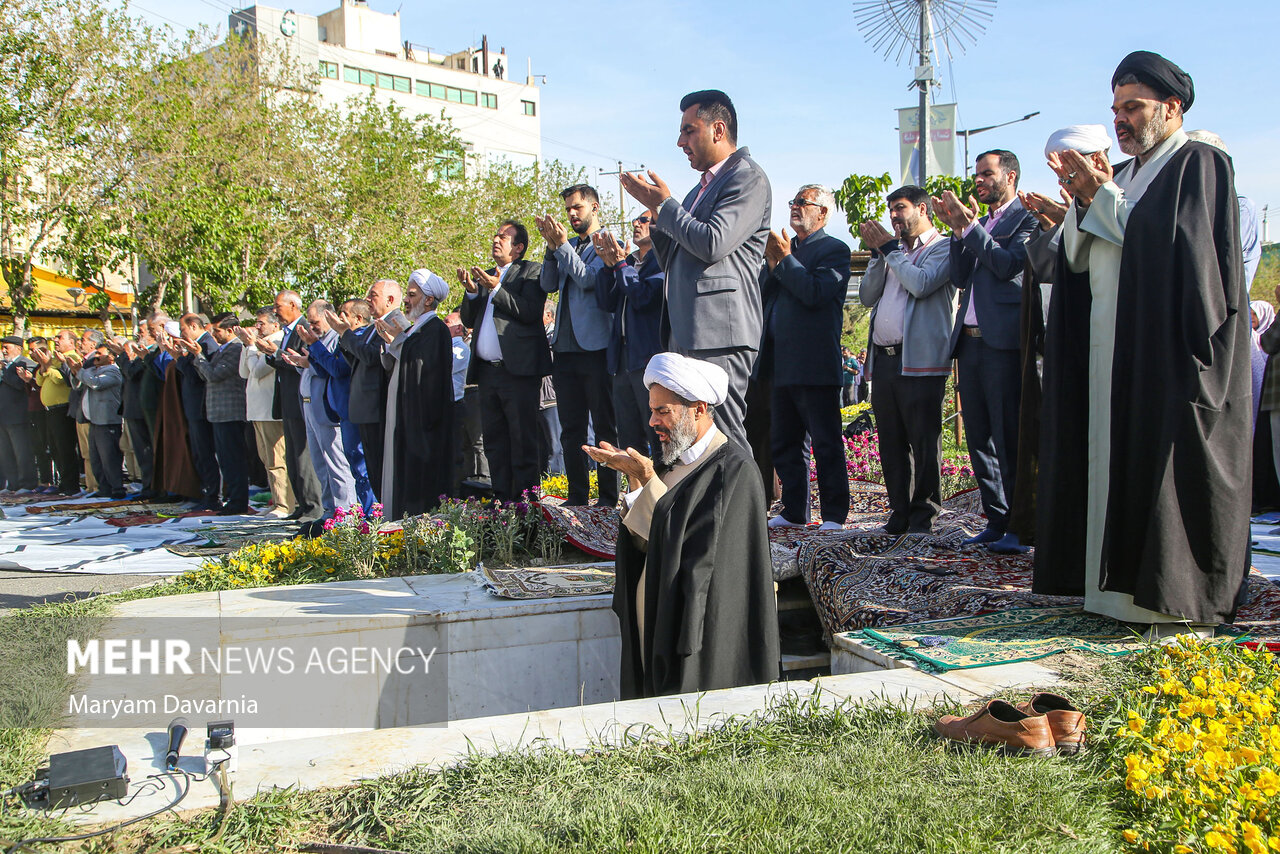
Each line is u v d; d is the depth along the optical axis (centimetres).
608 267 641
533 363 694
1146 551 361
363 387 808
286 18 6488
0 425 1342
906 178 1475
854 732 290
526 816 239
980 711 281
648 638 375
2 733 302
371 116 2923
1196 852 221
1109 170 404
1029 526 510
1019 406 542
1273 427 738
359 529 611
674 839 218
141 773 280
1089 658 355
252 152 2331
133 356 1186
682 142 481
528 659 478
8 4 1783
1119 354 374
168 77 2034
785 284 611
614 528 630
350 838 241
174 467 1096
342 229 2653
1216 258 362
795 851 215
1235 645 349
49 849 236
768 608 372
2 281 2077
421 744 295
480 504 662
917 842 220
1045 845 218
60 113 1845
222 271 2016
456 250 3012
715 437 387
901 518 594
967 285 547
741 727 298
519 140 7888
